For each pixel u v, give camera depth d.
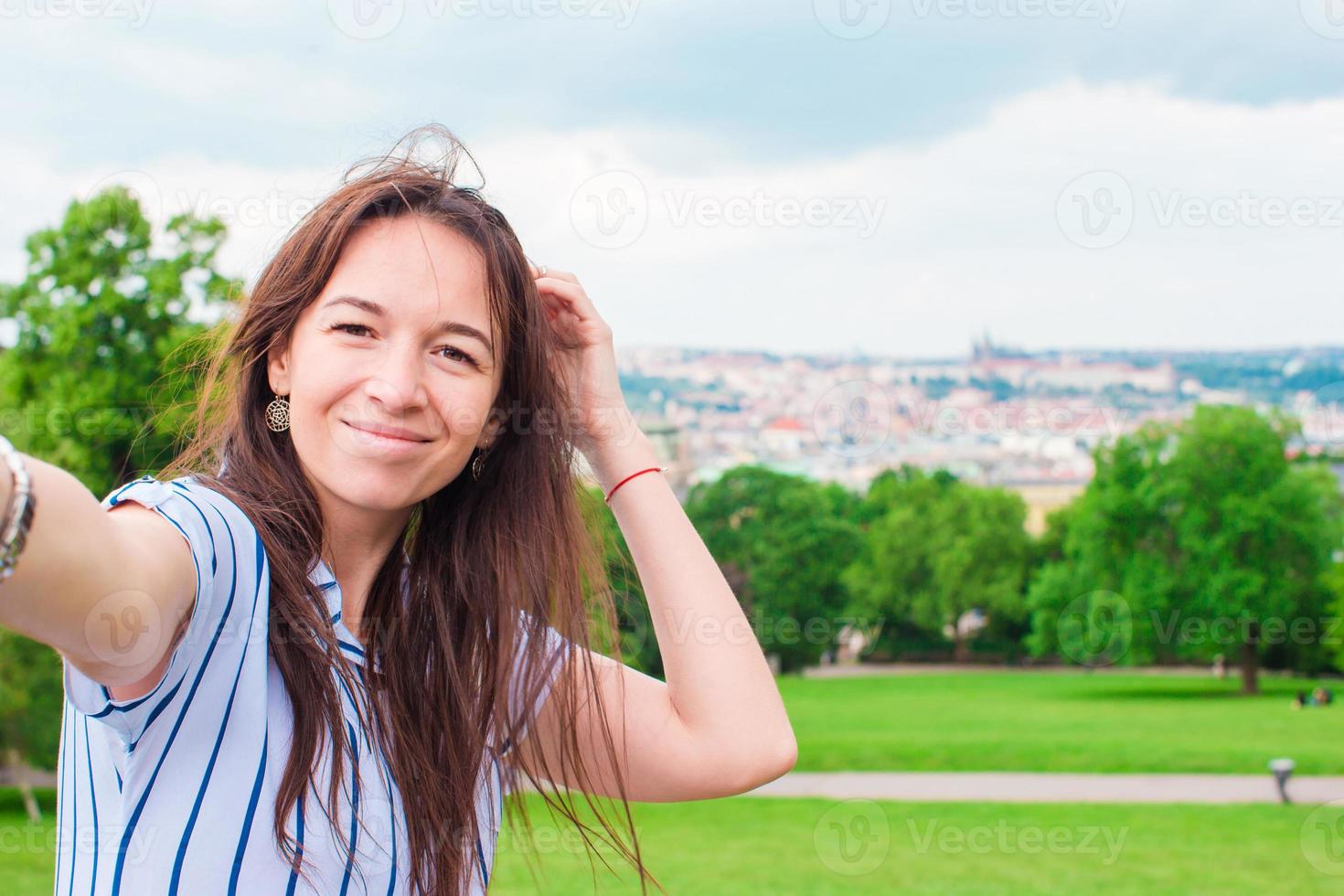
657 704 1.46
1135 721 34.47
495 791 1.40
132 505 1.02
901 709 38.00
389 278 1.20
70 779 1.07
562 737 1.45
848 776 25.88
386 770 1.22
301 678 1.13
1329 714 35.53
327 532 1.26
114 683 0.92
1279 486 43.06
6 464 0.74
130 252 21.27
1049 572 47.81
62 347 20.47
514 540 1.42
